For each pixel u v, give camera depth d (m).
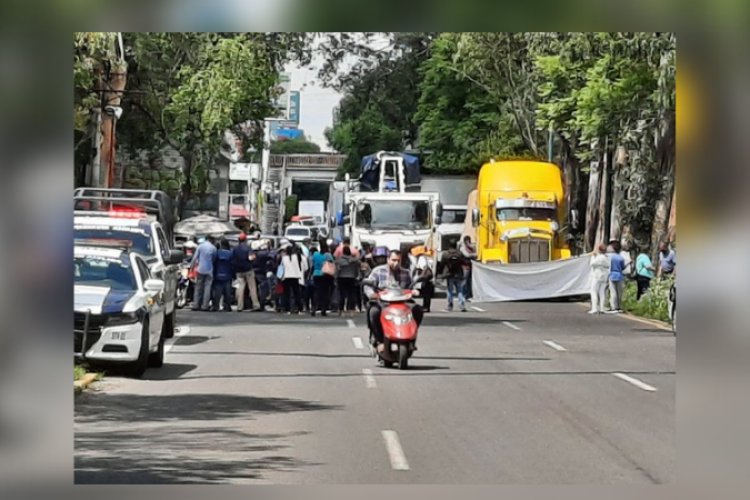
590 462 26.91
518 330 65.19
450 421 32.59
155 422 32.12
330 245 77.62
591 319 74.69
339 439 29.66
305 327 64.75
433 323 69.94
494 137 125.88
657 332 64.44
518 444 29.05
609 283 80.75
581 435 30.42
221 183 158.00
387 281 46.16
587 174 124.94
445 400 36.78
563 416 33.56
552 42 79.69
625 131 82.38
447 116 130.50
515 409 34.84
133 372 41.31
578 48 76.38
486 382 41.34
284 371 44.12
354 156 153.62
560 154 122.44
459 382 41.31
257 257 78.75
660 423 32.28
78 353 39.38
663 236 87.19
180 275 80.56
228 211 157.88
